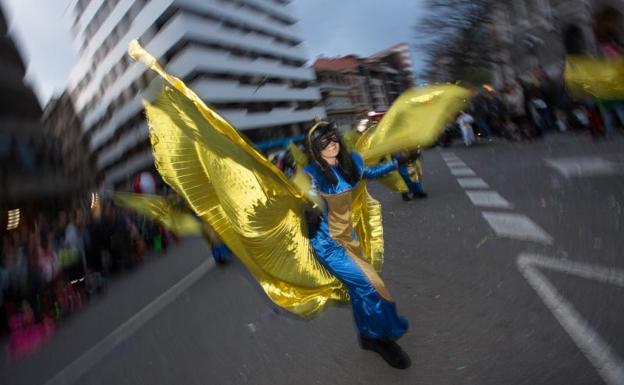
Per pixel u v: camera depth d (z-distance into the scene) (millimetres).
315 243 2600
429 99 3688
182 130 2646
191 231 5051
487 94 14125
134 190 12414
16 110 20281
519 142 12094
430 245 5062
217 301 5219
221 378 3297
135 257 9656
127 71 39656
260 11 47719
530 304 3035
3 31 19391
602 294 2889
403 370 2688
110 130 43719
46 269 6773
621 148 7363
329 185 2547
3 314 6152
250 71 42812
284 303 2766
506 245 4363
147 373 3781
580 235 4078
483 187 7609
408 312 3467
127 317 5746
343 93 68188
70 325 6309
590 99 8969
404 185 7758
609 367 2197
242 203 2594
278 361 3297
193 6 36875
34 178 19047
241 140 2332
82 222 8930
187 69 36312
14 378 4766
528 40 27500
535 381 2252
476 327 2938
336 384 2770
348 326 3539
